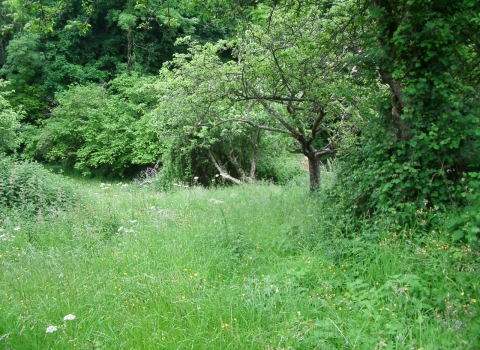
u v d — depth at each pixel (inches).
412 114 197.8
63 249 228.5
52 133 880.3
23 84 998.4
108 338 137.9
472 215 153.1
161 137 504.4
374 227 193.5
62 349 133.3
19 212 292.5
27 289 171.5
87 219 270.5
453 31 195.0
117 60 1031.6
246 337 133.0
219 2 231.5
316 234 209.3
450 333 125.1
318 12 269.4
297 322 139.9
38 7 254.2
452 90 193.2
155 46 936.9
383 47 204.8
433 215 182.4
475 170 193.8
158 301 156.1
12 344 133.4
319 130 346.6
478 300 136.5
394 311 140.9
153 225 259.3
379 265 169.3
